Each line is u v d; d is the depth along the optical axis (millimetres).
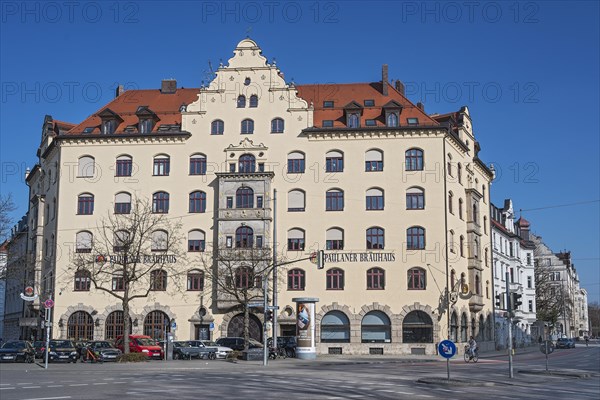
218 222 59125
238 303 57250
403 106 62719
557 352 75625
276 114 61156
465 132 67625
